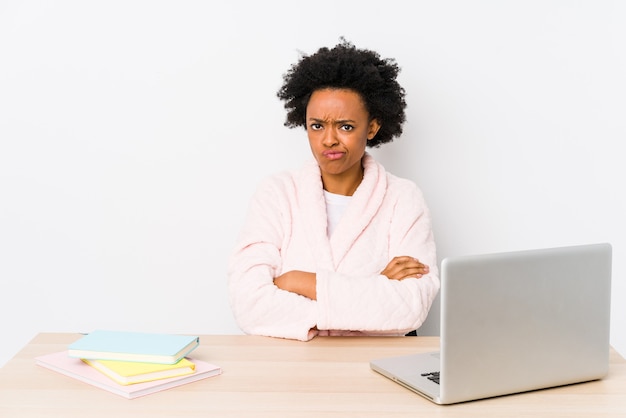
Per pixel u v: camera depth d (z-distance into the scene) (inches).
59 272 95.3
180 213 94.6
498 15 92.4
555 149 94.2
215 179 94.0
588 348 53.4
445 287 47.8
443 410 48.4
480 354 49.3
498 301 49.5
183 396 50.0
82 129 93.3
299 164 93.4
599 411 48.8
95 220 94.6
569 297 52.1
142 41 92.1
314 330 66.1
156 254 95.2
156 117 93.1
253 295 69.4
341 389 51.8
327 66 73.6
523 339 50.8
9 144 93.3
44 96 92.7
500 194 94.6
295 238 76.6
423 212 78.5
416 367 54.9
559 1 92.4
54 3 91.6
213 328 96.3
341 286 66.1
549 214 95.1
